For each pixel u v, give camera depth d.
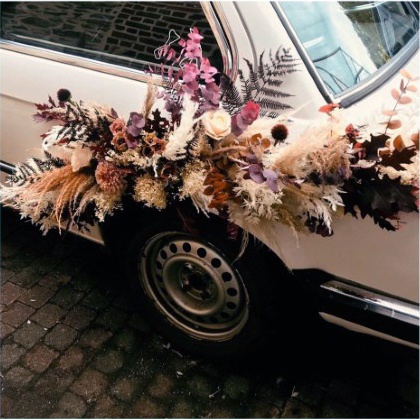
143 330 2.18
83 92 1.80
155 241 1.90
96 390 1.94
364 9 1.92
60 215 1.61
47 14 1.94
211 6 1.59
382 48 1.89
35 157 2.00
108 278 2.43
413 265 1.43
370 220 1.43
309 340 2.11
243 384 1.97
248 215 1.50
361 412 1.87
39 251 2.57
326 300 1.61
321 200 1.38
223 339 1.94
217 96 1.45
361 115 1.53
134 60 1.76
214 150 1.48
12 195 1.71
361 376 1.99
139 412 1.88
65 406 1.89
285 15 1.56
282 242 1.57
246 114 1.37
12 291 2.35
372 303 1.55
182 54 1.70
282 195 1.40
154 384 1.97
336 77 1.60
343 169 1.32
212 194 1.44
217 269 1.79
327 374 1.99
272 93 1.52
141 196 1.55
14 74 1.93
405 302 1.52
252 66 1.54
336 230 1.48
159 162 1.51
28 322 2.20
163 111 1.64
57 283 2.39
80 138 1.57
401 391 1.94
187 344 2.04
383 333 1.58
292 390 1.94
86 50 1.84
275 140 1.40
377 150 1.31
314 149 1.33
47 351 2.08
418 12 2.32
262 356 2.03
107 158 1.55
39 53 1.91
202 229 1.69
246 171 1.39
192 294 1.96
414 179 1.33
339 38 1.71
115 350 2.09
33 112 1.91
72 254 2.56
